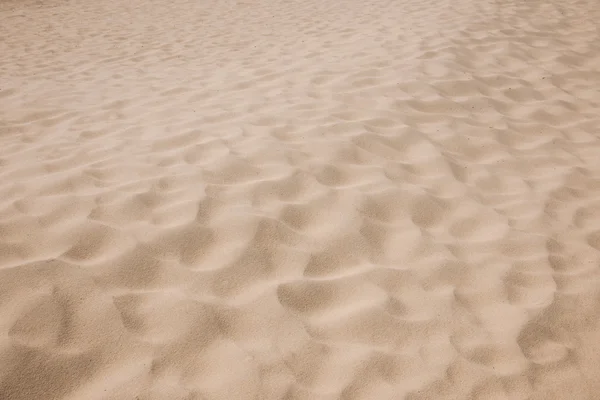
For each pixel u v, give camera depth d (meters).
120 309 1.58
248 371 1.46
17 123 3.41
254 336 1.58
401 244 2.10
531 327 1.74
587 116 3.63
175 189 2.32
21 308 1.54
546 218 2.41
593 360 1.62
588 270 2.05
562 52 4.79
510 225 2.33
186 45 5.68
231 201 2.23
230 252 1.91
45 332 1.47
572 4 6.37
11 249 1.80
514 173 2.83
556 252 2.16
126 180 2.40
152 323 1.56
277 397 1.40
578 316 1.79
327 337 1.60
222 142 2.86
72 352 1.43
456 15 5.98
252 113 3.39
